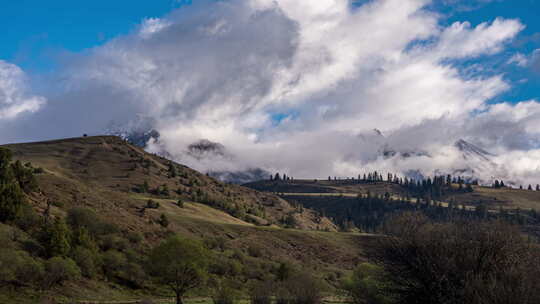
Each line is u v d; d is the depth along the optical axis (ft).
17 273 148.66
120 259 206.39
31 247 172.45
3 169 228.22
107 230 243.60
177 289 184.85
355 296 111.04
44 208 234.17
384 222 95.45
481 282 69.00
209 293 216.33
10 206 191.62
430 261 79.82
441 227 87.30
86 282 177.78
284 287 139.23
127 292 188.96
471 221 89.76
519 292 62.90
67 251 180.65
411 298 83.56
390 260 88.89
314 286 141.18
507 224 86.12
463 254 80.53
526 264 72.59
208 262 200.54
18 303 135.85
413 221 90.22
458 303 71.05
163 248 187.52
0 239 159.84
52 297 150.51
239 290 228.02
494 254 79.30
